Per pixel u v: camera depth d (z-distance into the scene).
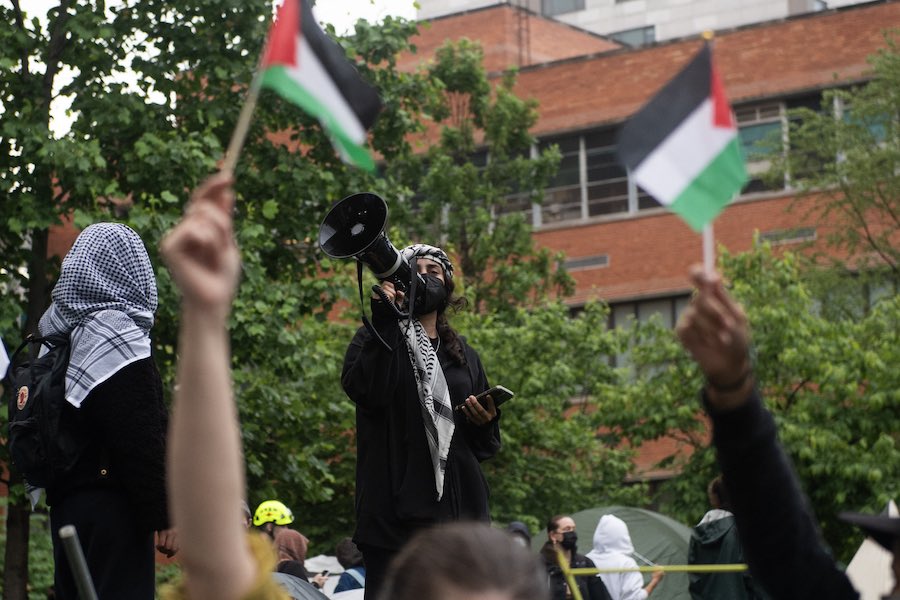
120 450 5.02
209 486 2.17
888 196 29.55
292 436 18.89
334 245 5.50
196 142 17.86
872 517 2.91
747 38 37.84
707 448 23.78
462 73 32.44
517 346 26.33
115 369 5.03
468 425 5.73
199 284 2.14
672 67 39.06
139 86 18.88
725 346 2.63
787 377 23.03
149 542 5.16
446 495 5.62
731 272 24.50
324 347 20.55
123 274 5.25
